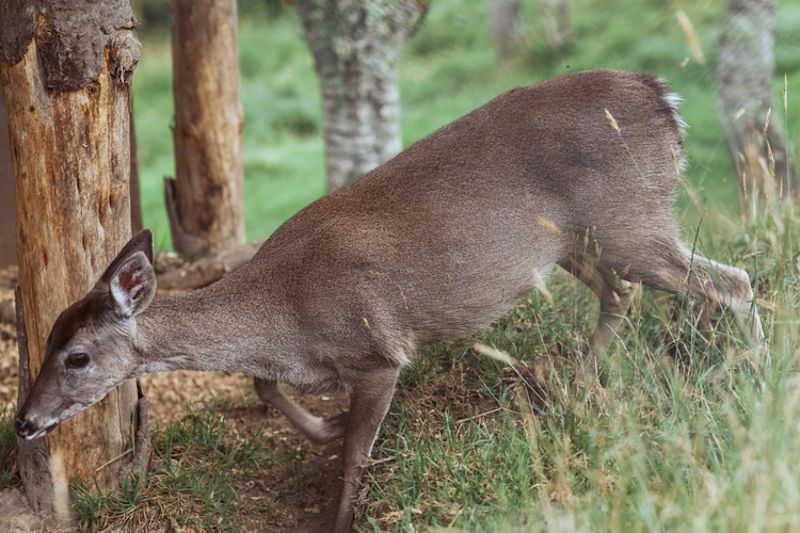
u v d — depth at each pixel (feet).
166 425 31.71
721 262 31.17
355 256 26.71
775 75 79.92
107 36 25.94
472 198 27.14
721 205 38.96
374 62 47.01
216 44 42.96
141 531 27.27
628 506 22.04
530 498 23.80
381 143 47.85
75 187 26.45
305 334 27.02
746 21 57.16
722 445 23.12
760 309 29.04
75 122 26.11
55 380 25.91
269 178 81.46
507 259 27.37
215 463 29.40
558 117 27.27
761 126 55.36
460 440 26.99
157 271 44.24
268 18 52.16
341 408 33.24
